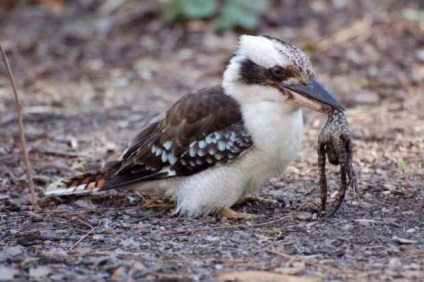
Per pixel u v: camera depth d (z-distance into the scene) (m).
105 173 11.91
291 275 9.22
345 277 9.15
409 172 13.26
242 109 11.09
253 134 10.95
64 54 21.05
